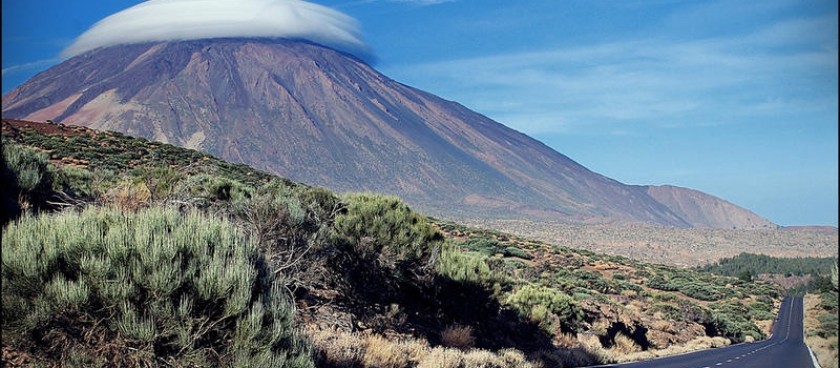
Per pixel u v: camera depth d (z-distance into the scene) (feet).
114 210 31.09
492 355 50.11
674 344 129.70
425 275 59.93
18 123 162.40
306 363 28.86
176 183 55.47
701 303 230.89
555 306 88.89
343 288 52.90
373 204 58.80
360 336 45.34
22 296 25.44
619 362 78.23
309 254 48.75
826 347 100.48
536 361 59.06
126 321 25.66
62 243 26.81
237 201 49.96
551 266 215.10
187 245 28.25
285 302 30.45
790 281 460.14
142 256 26.94
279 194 55.06
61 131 167.12
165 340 26.63
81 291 25.30
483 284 65.82
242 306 27.45
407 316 56.03
